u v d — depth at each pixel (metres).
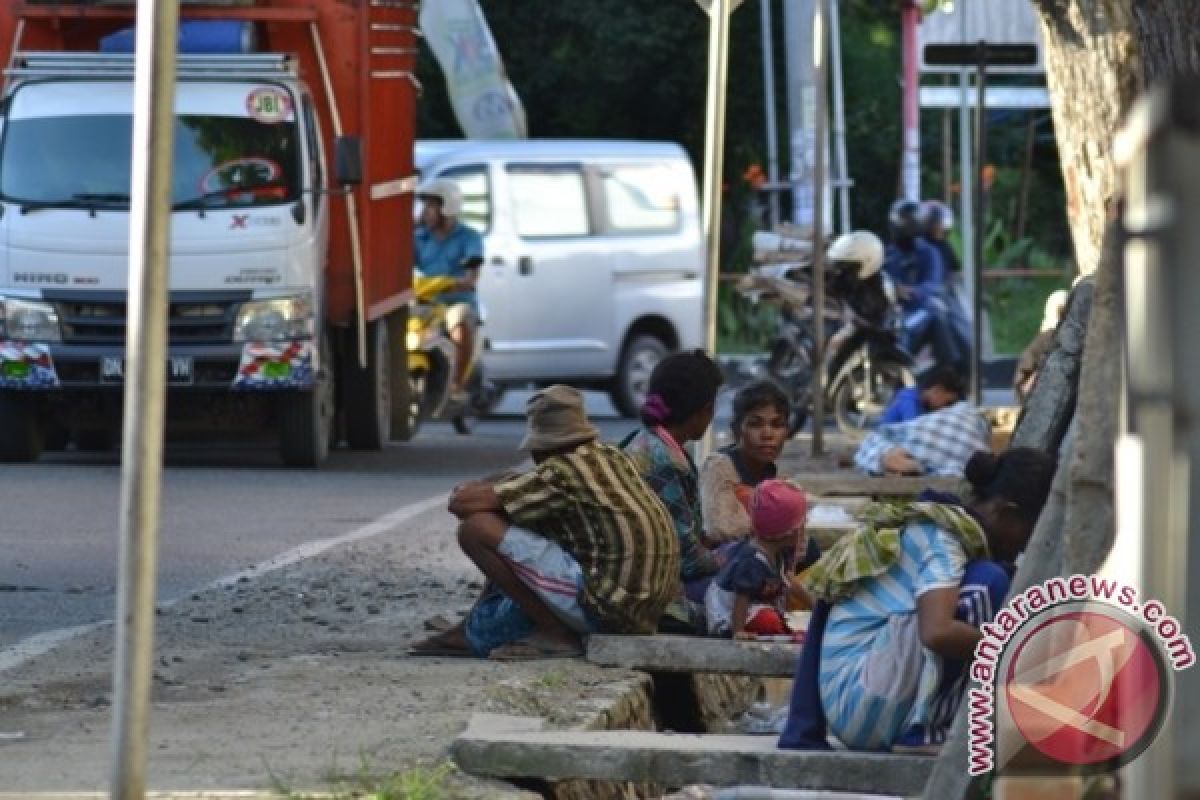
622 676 20.58
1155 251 10.31
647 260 61.25
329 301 44.34
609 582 20.97
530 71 87.31
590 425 21.44
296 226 42.06
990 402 64.88
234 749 17.09
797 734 17.20
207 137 42.25
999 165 89.50
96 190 42.28
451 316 52.84
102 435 47.75
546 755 16.88
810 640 17.34
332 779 15.92
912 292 54.81
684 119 88.25
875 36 90.31
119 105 42.75
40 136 42.59
